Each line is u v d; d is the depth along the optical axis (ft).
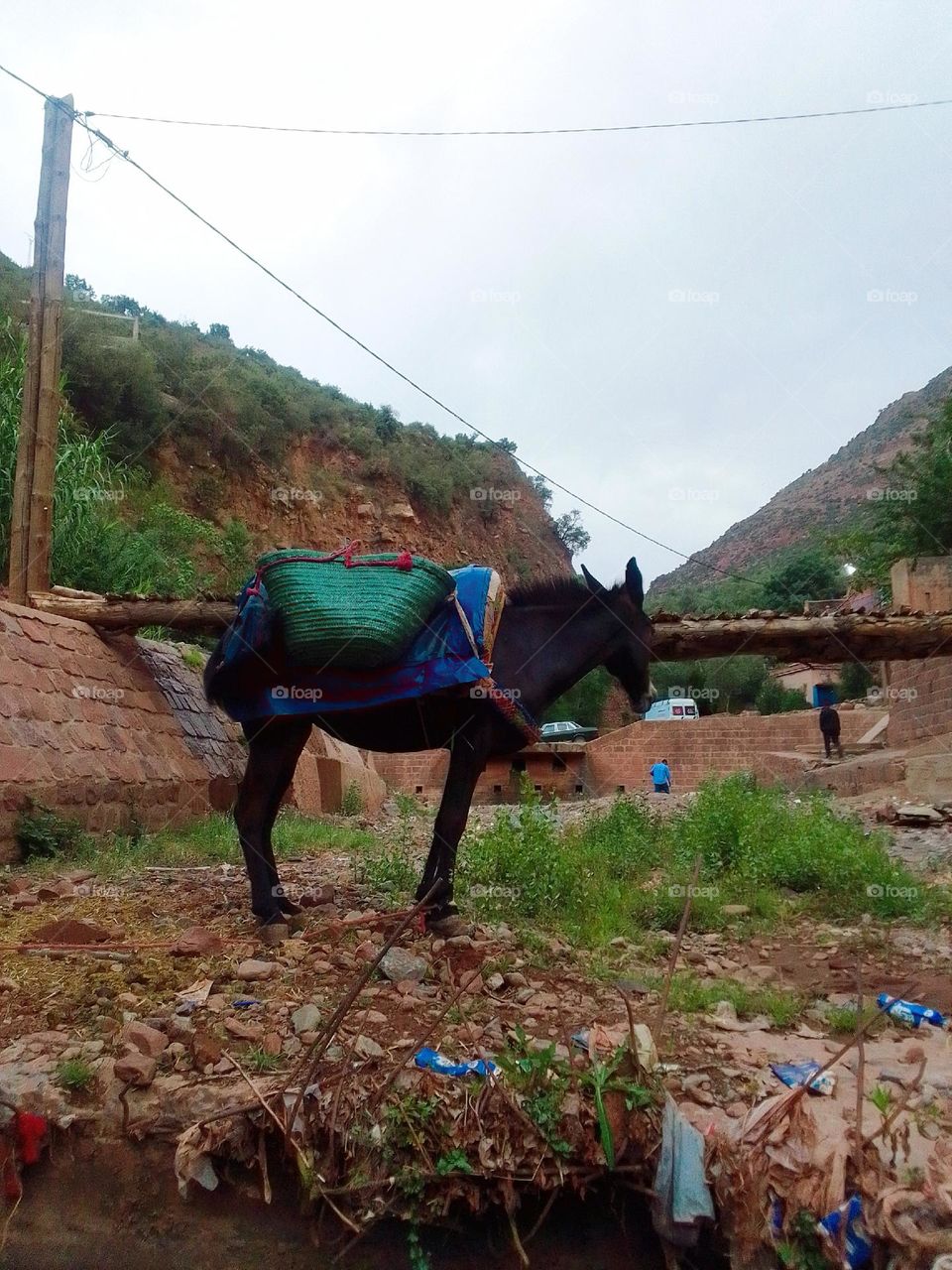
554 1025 12.36
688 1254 8.86
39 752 26.32
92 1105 10.12
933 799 47.29
